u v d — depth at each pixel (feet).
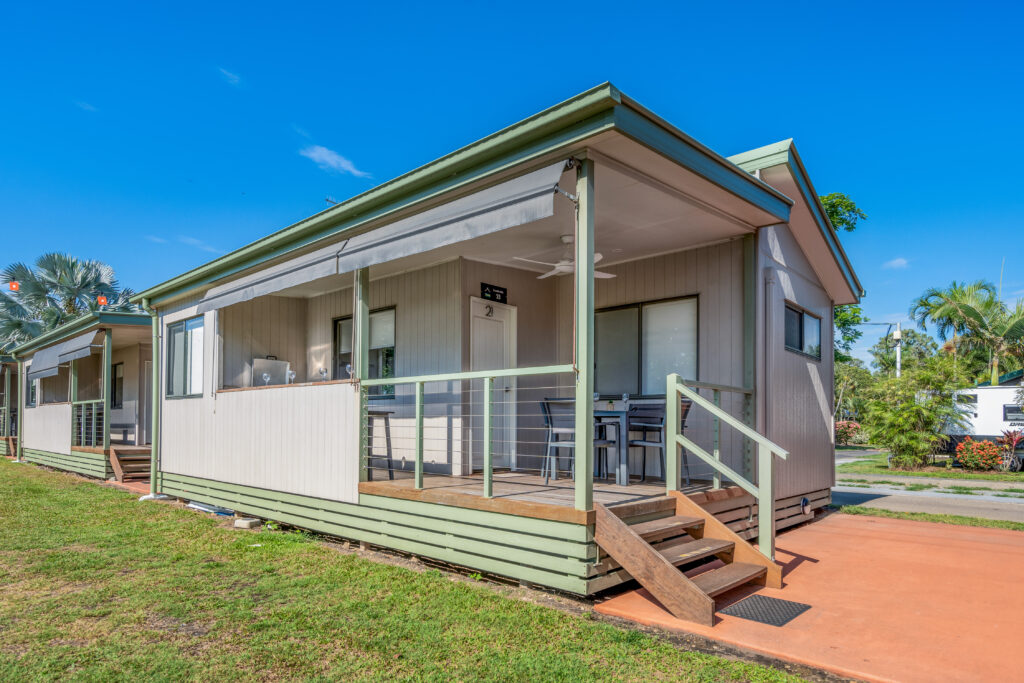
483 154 16.75
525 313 28.60
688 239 23.77
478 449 26.27
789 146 22.86
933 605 15.46
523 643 12.78
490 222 16.25
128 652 12.56
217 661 12.07
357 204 21.17
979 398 61.36
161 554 20.86
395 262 27.17
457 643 12.80
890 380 61.36
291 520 24.95
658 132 15.55
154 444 35.24
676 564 15.31
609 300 27.45
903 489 42.93
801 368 27.40
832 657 12.04
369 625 13.91
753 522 22.31
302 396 24.70
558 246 24.47
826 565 19.63
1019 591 16.75
